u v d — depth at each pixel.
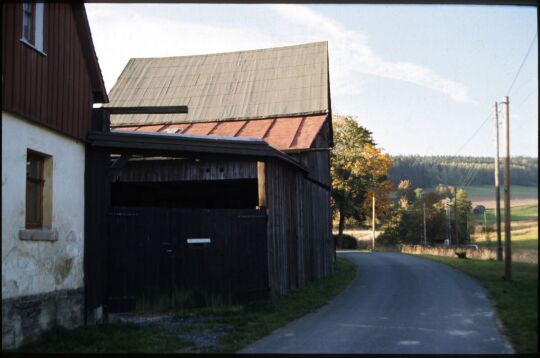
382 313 13.04
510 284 17.83
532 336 9.66
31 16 9.75
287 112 24.78
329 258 24.84
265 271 14.37
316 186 22.50
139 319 11.56
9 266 8.70
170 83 28.50
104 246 11.87
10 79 8.88
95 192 11.77
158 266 12.46
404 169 102.00
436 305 14.20
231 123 24.47
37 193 10.14
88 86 11.84
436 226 72.44
